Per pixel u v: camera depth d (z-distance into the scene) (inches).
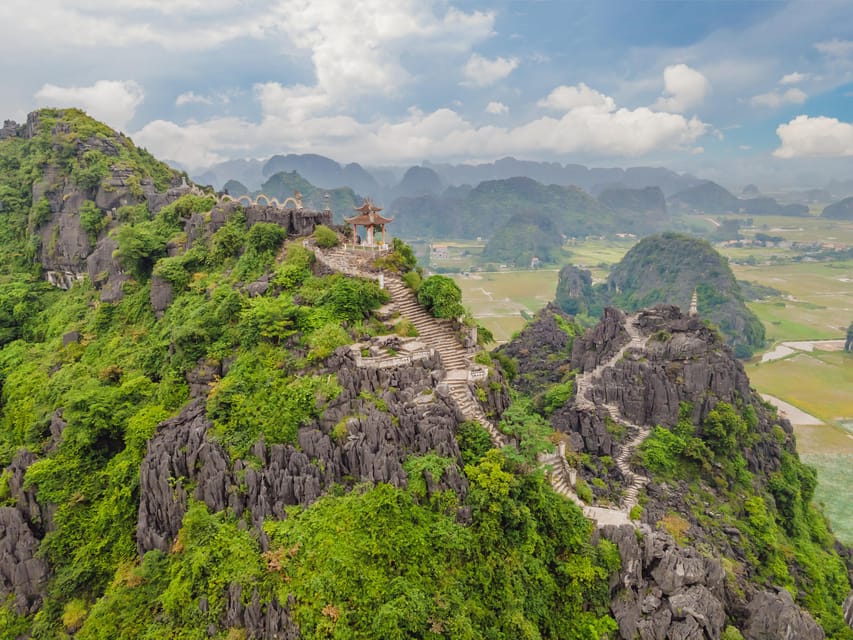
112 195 4591.5
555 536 1987.0
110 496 2368.4
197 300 3152.1
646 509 2861.7
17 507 2449.6
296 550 1710.1
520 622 1697.8
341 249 3230.8
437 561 1723.7
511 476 1950.1
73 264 4532.5
